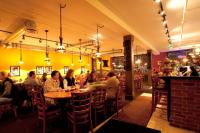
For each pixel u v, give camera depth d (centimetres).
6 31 557
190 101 303
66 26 506
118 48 1050
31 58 848
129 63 607
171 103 331
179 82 320
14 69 767
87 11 378
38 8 364
